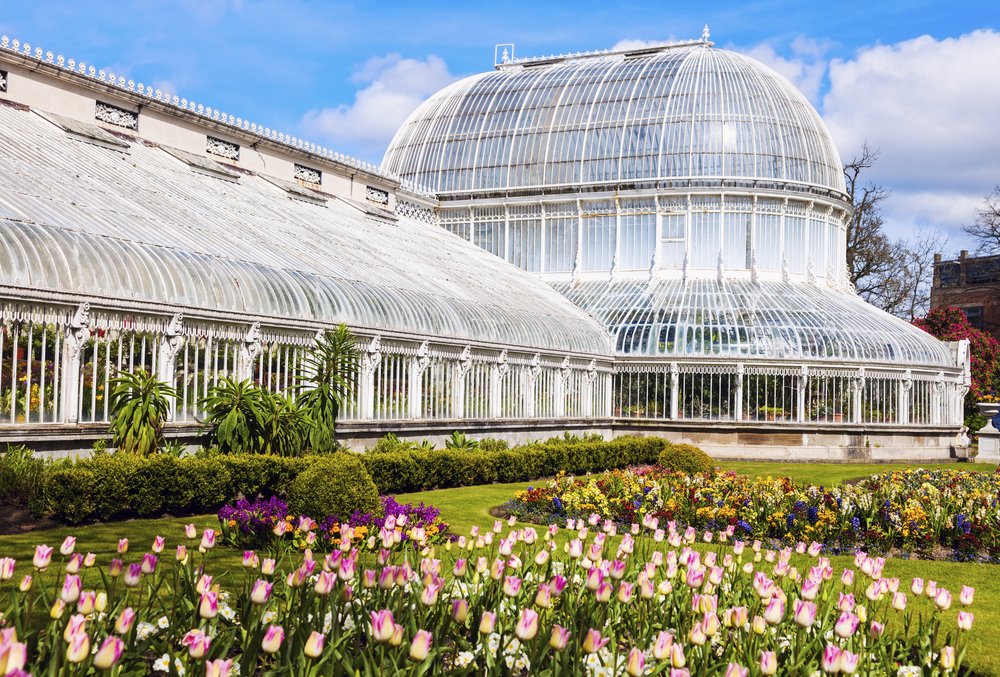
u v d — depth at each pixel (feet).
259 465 55.21
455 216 163.32
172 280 60.75
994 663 31.09
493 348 98.02
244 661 20.12
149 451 52.75
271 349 68.08
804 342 125.29
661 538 30.27
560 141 158.51
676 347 127.54
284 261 76.79
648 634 24.27
